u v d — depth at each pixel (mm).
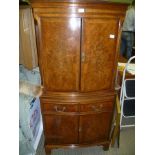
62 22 1291
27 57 1785
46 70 1465
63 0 1202
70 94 1559
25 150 1661
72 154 1866
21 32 1675
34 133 1863
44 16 1279
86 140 1816
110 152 1895
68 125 1709
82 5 1232
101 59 1446
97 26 1323
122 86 1815
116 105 1782
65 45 1361
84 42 1352
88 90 1554
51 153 1866
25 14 1621
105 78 1544
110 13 1300
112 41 1409
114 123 1944
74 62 1423
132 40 2262
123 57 2262
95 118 1712
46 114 1644
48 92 1560
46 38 1347
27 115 1567
